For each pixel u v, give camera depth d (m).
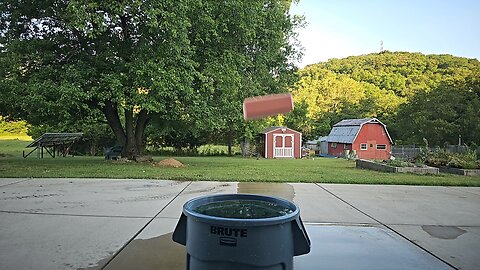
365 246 3.68
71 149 24.62
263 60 15.00
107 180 8.29
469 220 4.90
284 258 1.76
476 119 30.17
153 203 5.68
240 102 13.76
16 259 3.16
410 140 35.25
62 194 6.40
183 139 27.09
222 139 28.70
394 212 5.34
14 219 4.57
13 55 11.41
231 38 13.45
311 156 32.50
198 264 1.76
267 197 2.28
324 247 3.61
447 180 9.54
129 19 12.28
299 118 39.94
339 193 6.96
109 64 12.03
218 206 2.16
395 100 47.88
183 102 12.55
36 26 13.09
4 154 21.12
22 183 7.70
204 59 13.12
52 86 10.95
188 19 11.51
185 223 2.03
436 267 3.13
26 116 13.54
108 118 14.18
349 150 33.66
